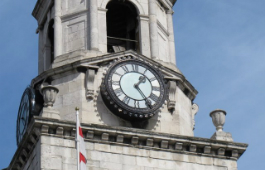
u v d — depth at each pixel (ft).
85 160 199.72
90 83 216.54
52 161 205.57
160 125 218.38
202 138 214.48
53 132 207.92
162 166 211.61
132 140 211.41
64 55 222.28
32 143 210.38
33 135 208.64
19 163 216.54
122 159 209.87
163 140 212.64
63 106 215.72
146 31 228.63
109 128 210.18
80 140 200.23
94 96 215.92
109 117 215.10
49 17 233.55
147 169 210.38
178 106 221.66
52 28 234.79
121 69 218.38
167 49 231.91
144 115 215.51
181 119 221.05
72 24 226.58
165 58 230.07
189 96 226.79
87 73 217.15
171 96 221.46
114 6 236.43
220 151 215.72
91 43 222.48
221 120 219.61
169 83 222.28
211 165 214.48
